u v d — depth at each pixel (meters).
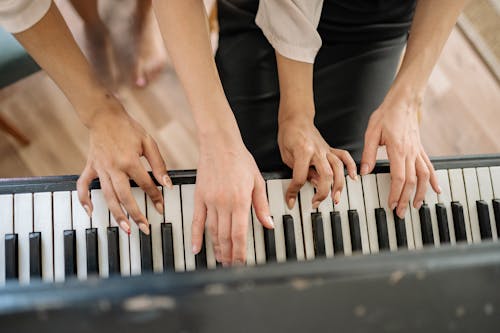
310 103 0.95
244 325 0.31
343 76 1.17
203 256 0.79
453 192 0.90
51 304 0.29
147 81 1.69
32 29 0.80
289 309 0.31
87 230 0.77
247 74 1.17
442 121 1.79
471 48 1.89
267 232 0.81
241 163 0.72
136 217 0.77
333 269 0.32
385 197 0.87
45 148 1.62
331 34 1.16
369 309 0.32
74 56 0.85
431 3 0.94
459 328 0.33
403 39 1.24
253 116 1.15
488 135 1.79
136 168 0.77
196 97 0.73
